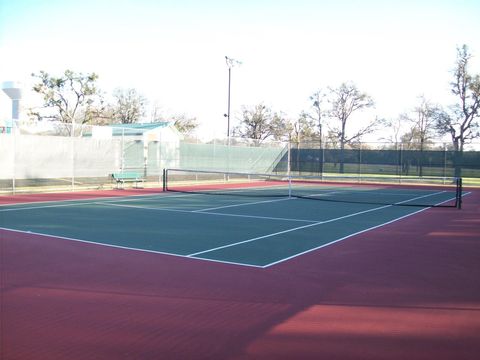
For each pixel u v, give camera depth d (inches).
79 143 1017.5
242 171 1512.1
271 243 444.1
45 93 1756.9
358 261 371.2
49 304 251.6
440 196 1076.5
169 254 385.4
